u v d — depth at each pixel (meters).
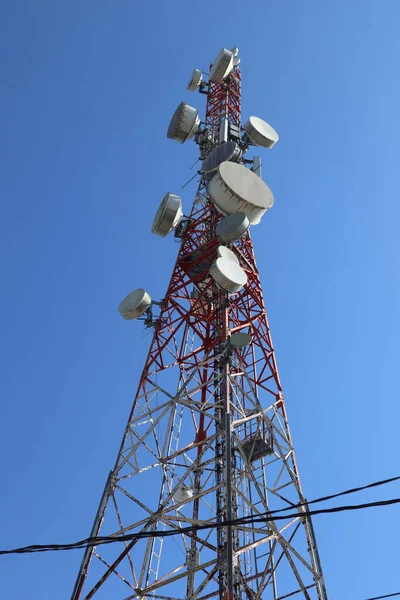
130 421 24.33
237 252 29.81
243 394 23.75
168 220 29.84
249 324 28.05
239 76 41.47
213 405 23.16
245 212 28.14
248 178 28.95
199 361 26.92
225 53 38.94
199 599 18.72
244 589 19.12
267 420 23.48
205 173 32.88
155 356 26.69
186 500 20.81
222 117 37.25
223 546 19.34
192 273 29.91
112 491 22.05
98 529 21.02
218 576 19.12
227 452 20.39
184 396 24.53
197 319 28.16
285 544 20.05
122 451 23.34
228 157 31.28
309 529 21.08
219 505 20.70
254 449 24.38
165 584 19.69
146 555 20.72
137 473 22.47
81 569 20.06
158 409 24.42
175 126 35.75
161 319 27.91
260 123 36.50
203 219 31.70
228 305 27.58
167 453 24.03
